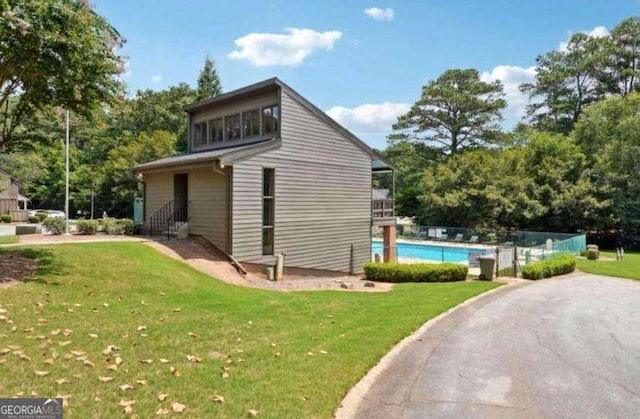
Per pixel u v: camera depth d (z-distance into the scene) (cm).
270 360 483
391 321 712
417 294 1027
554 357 565
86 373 394
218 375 424
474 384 463
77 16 683
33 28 630
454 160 3353
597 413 398
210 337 551
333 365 483
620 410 405
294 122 1430
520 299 1000
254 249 1296
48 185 4134
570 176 2825
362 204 1736
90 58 733
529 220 2823
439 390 443
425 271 1380
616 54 3756
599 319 805
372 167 1980
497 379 480
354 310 798
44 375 379
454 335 658
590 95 4009
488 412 394
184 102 4084
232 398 374
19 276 725
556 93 4169
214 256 1241
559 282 1355
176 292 797
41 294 649
